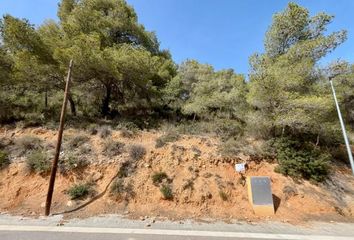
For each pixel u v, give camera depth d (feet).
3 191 37.70
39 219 32.60
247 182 45.34
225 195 42.86
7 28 49.65
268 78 50.08
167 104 70.18
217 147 51.65
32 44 51.88
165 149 49.21
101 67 50.83
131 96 66.49
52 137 48.47
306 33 57.47
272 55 59.82
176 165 46.57
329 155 51.19
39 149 44.60
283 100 50.24
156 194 41.29
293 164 48.39
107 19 64.49
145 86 61.26
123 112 67.41
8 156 42.55
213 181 44.65
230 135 57.47
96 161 44.45
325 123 53.83
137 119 61.00
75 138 47.83
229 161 48.47
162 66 70.13
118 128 54.08
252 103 54.34
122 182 42.09
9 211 34.76
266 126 54.13
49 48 53.31
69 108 64.80
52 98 66.44
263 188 42.50
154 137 53.57
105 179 42.37
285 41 58.80
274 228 34.86
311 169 47.96
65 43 54.19
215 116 68.18
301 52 53.42
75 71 51.78
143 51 58.39
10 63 52.54
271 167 49.37
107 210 37.40
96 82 61.00
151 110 69.26
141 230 30.58
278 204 42.80
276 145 52.16
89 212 36.24
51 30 60.59
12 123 50.90
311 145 53.31
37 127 50.52
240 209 41.11
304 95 51.60
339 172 53.01
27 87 57.21
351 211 43.80
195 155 48.75
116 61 52.95
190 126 60.13
